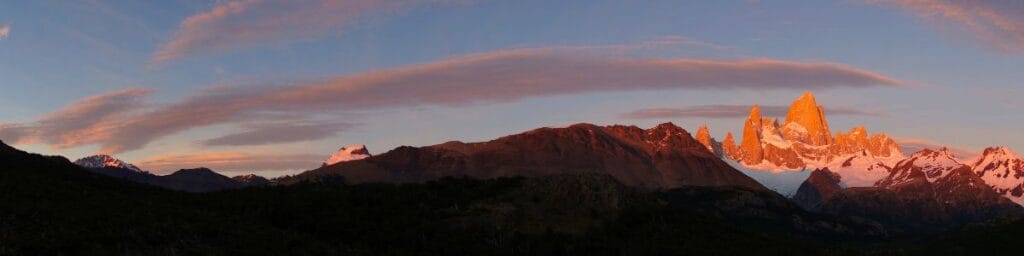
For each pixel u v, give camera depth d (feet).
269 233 330.54
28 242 256.11
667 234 404.16
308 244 327.06
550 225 399.24
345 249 336.49
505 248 372.79
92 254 260.21
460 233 383.86
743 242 414.82
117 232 282.36
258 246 304.91
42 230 271.90
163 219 310.86
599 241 387.75
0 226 266.77
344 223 376.89
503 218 401.49
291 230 358.02
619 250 379.35
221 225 322.75
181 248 283.59
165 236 289.33
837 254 442.91
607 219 409.49
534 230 393.91
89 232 276.41
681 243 395.96
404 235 372.38
